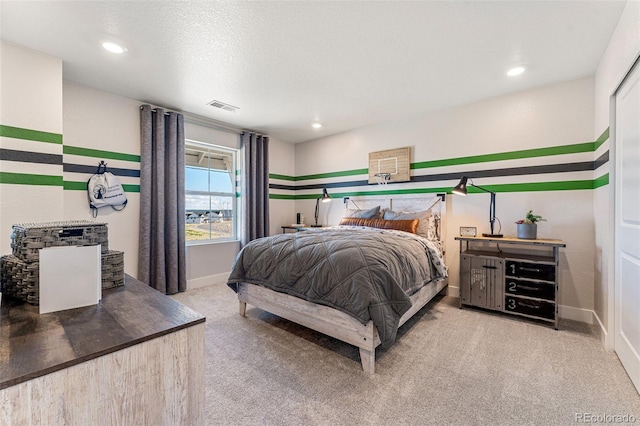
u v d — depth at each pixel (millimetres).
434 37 2018
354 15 1794
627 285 1789
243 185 4227
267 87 2838
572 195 2666
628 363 1732
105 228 1213
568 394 1566
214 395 1567
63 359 679
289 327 2451
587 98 2588
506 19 1820
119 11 1759
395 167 3822
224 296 3342
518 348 2076
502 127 3033
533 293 2559
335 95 3031
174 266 3400
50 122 2252
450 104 3268
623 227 1867
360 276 1809
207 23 1873
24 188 2143
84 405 706
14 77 2104
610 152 2031
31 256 1001
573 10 1733
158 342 830
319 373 1771
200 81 2709
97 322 880
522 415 1412
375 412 1436
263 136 4570
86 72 2537
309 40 2061
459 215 3332
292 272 2154
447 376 1736
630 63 1653
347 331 1869
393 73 2549
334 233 2703
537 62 2348
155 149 3283
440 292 3355
